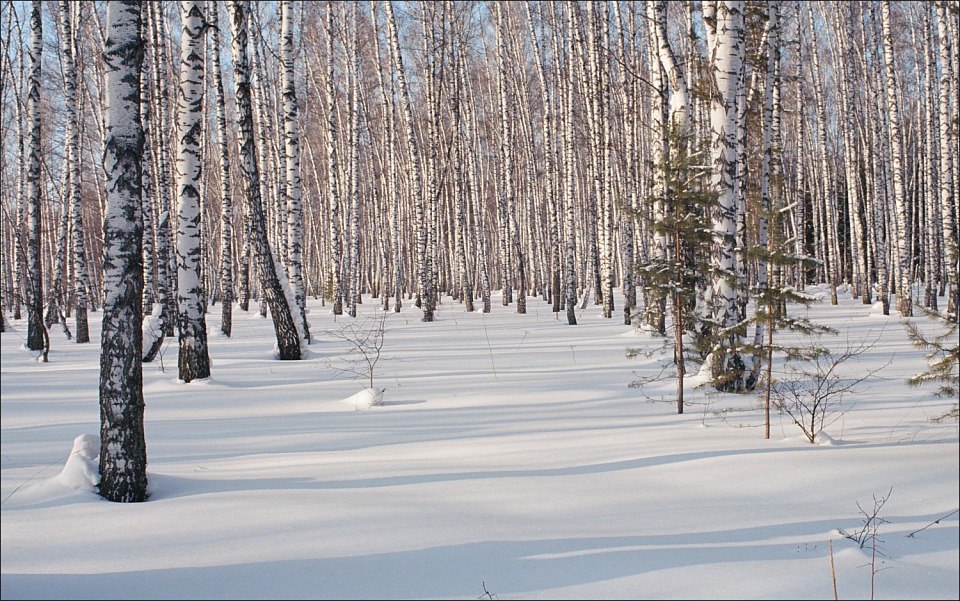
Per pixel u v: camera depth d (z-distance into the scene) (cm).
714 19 1144
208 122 3450
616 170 2755
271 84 3472
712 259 1101
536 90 4156
